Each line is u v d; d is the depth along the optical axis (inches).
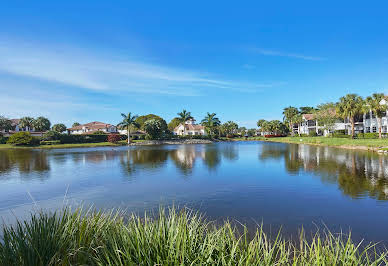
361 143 1199.6
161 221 125.6
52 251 113.2
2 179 539.8
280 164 709.3
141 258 100.4
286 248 189.8
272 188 411.2
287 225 246.8
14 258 109.2
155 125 2581.2
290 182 454.9
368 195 348.8
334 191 377.7
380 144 1089.4
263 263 107.7
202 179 502.6
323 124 2095.2
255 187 421.7
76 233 129.2
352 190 378.9
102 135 2428.6
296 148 1352.1
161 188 425.4
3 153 1338.6
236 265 107.2
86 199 362.3
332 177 485.7
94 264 109.5
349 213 278.2
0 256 107.5
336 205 309.1
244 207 311.1
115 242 108.7
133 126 2326.5
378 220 254.5
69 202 346.9
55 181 506.0
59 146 1900.8
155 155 1079.0
